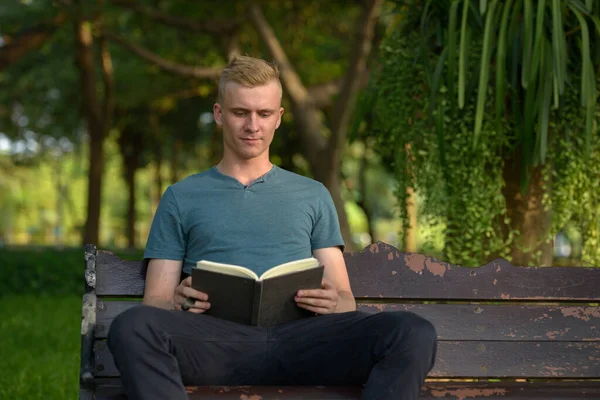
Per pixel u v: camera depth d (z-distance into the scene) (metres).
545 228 6.37
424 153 6.24
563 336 4.25
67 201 56.34
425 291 4.24
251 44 20.72
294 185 4.10
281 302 3.72
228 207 3.99
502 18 5.73
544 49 5.73
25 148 34.16
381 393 3.41
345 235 16.19
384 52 6.74
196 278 3.62
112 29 21.67
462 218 6.08
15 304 12.52
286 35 21.20
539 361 4.22
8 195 73.38
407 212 6.47
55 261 15.05
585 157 5.98
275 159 28.94
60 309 11.93
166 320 3.53
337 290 4.04
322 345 3.72
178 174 41.62
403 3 6.69
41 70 24.31
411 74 6.43
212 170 4.12
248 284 3.59
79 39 21.81
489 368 4.20
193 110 30.53
